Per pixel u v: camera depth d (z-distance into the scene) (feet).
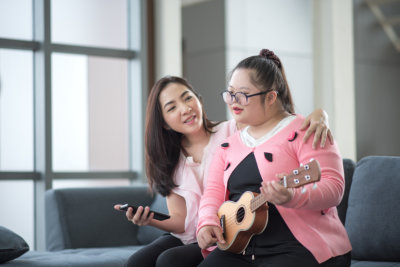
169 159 8.35
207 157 8.18
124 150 17.56
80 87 16.93
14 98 16.02
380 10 25.27
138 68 17.51
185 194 8.13
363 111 24.21
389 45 25.20
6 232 9.07
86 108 17.01
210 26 22.08
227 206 6.61
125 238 12.05
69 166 16.69
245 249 6.34
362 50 24.35
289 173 5.84
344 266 6.06
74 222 11.73
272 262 6.01
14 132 15.98
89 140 17.02
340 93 21.59
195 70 22.65
